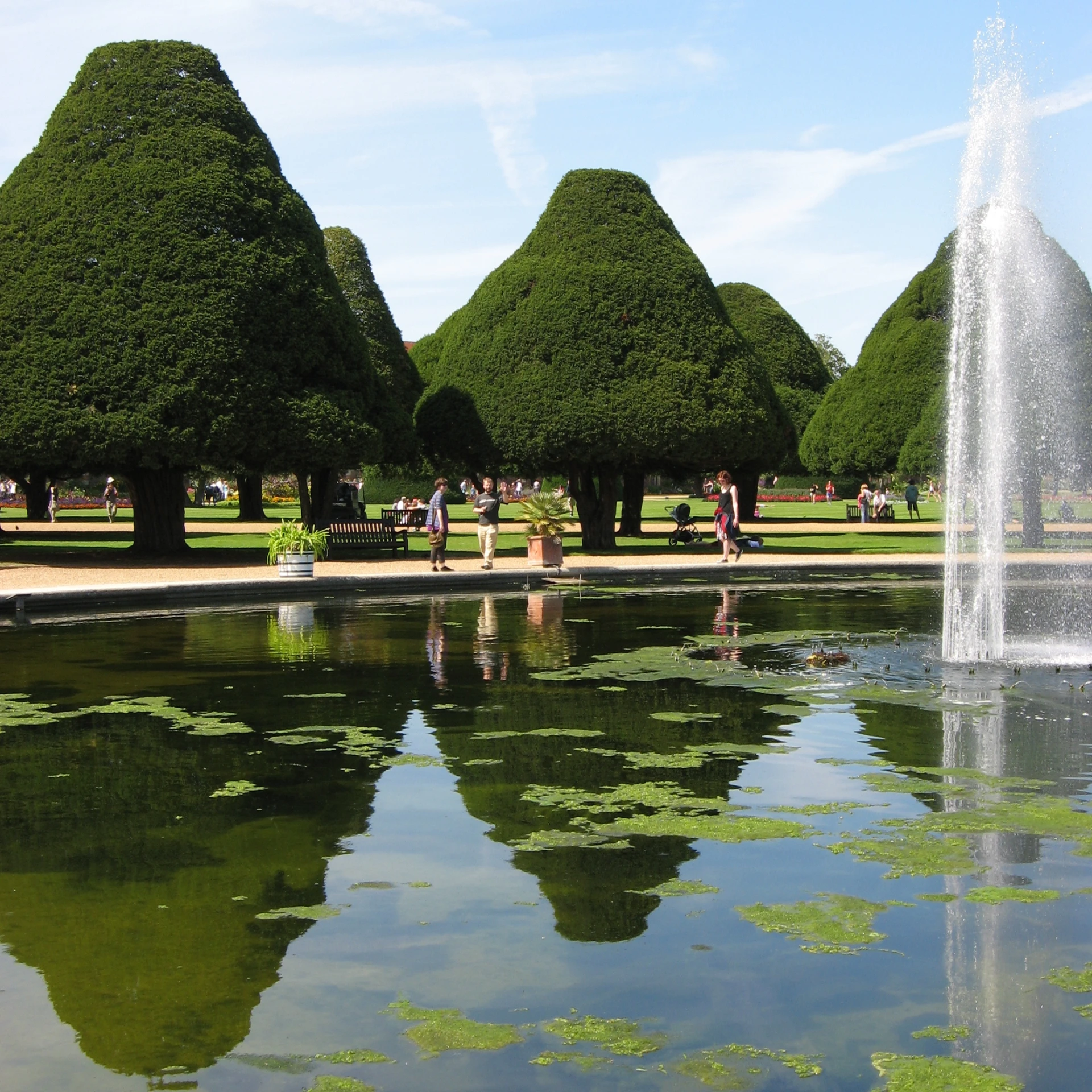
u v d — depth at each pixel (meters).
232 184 24.12
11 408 22.53
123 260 23.00
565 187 28.97
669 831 5.82
